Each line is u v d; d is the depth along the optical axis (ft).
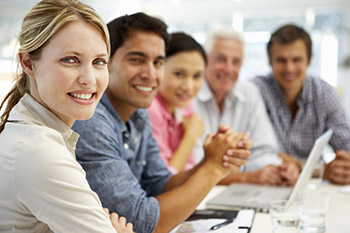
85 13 2.55
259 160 6.97
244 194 5.15
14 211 2.42
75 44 2.49
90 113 2.66
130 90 4.05
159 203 3.59
